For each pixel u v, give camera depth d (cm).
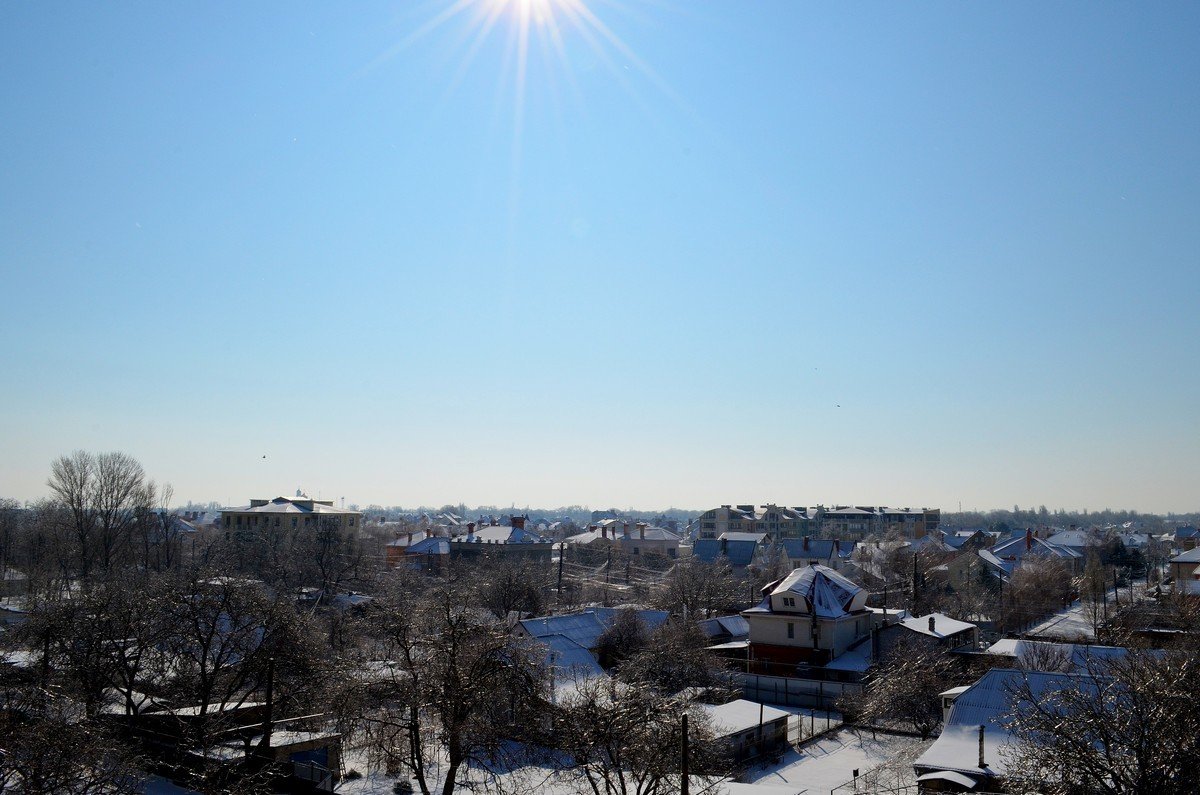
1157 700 2370
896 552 12638
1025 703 3850
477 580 10150
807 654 6812
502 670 3450
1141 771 2247
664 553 17188
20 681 3834
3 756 2616
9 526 11925
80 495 9312
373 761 3766
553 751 3884
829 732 5459
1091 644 6253
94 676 4088
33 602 5775
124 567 9469
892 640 6494
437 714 3381
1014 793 2564
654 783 3219
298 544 12144
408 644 3534
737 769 4403
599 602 10831
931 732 5241
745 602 10212
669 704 3419
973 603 10050
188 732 3659
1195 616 6894
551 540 18962
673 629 6825
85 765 2759
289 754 3769
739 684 6675
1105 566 13825
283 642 4184
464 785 3506
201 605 4194
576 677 5706
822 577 7200
